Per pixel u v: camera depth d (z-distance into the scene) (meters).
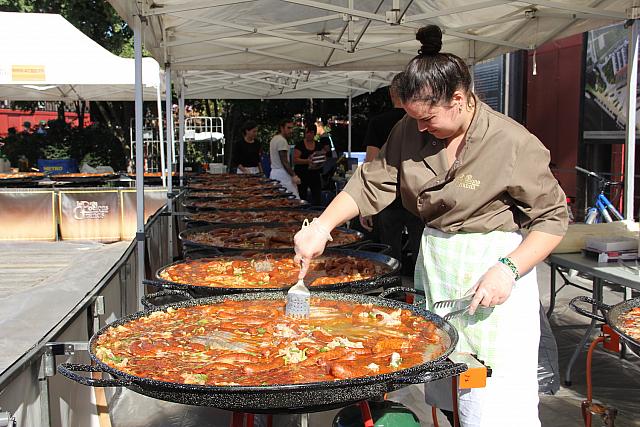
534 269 2.27
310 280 3.12
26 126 19.48
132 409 3.56
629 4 4.68
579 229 3.99
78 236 8.35
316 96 13.98
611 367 4.26
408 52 7.68
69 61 8.38
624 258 3.66
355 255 3.67
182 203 7.05
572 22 5.43
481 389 2.23
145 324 2.29
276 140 10.27
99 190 8.30
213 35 6.65
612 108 7.95
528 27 5.85
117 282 3.50
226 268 3.36
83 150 15.45
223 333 2.15
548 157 2.13
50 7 17.33
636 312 2.56
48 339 2.09
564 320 5.21
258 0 5.37
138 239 4.36
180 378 1.69
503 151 2.11
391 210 5.55
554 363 3.66
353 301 2.49
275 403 1.52
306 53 7.78
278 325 2.21
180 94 10.49
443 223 2.26
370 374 1.69
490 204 2.18
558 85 9.30
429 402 2.52
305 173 11.55
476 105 2.14
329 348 1.96
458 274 2.24
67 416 2.45
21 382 1.91
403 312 2.32
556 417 3.54
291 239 4.29
